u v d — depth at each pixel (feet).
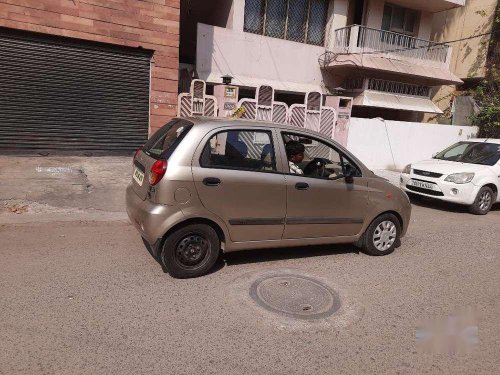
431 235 21.02
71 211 19.51
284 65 46.57
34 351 8.95
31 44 27.12
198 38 40.93
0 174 23.36
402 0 50.93
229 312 11.26
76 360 8.75
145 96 31.65
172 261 12.96
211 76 41.93
